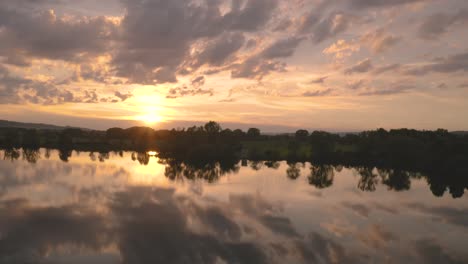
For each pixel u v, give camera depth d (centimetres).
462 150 9731
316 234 3616
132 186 6119
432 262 2944
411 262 2931
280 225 3919
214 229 3719
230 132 17062
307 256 3016
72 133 19688
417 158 10150
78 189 5653
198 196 5431
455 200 5531
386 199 5538
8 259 2806
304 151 13088
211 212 4431
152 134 18962
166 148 15550
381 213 4581
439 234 3703
